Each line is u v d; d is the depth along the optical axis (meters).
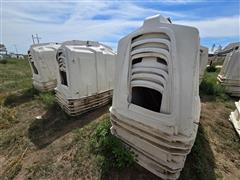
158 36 2.07
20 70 13.45
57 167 2.76
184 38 1.88
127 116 2.47
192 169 2.52
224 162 2.82
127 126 2.55
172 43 1.90
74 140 3.38
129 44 2.37
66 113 4.60
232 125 3.99
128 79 2.42
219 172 2.59
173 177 2.24
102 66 4.67
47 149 3.24
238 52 5.98
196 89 2.16
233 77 6.11
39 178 2.59
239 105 3.95
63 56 4.12
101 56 4.58
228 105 5.15
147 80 2.20
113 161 2.60
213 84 6.51
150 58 2.17
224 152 3.07
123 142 2.78
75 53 3.97
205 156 2.87
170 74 1.93
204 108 4.91
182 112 1.97
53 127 4.07
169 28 1.95
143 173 2.42
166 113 2.04
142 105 2.76
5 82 8.79
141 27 2.29
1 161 3.09
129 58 2.38
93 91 4.60
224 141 3.39
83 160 2.81
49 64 6.54
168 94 1.98
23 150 3.31
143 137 2.34
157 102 2.68
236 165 2.78
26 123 4.39
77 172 2.61
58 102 5.17
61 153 3.08
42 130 3.99
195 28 1.85
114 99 2.80
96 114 4.46
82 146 3.16
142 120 2.25
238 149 3.17
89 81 4.44
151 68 2.13
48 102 5.43
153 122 2.12
